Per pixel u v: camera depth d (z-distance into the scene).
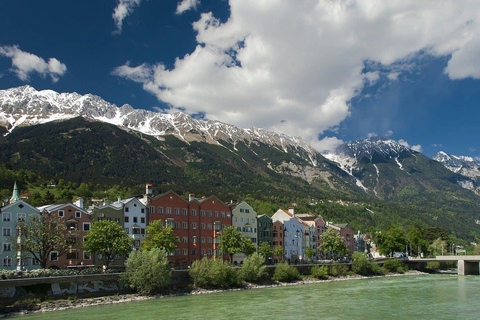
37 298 82.94
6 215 105.81
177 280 109.75
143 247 117.62
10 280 79.88
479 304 90.88
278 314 78.50
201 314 77.75
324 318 75.12
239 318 74.44
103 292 93.75
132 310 81.44
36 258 99.88
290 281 134.50
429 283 136.12
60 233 102.38
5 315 75.75
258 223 168.62
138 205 130.38
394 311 82.25
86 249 111.19
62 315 75.88
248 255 142.75
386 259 186.75
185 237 140.50
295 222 188.12
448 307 87.00
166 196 138.00
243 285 120.56
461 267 180.25
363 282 139.88
